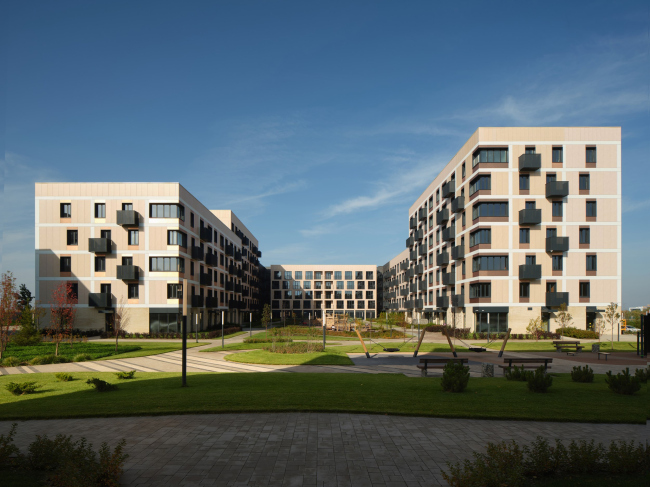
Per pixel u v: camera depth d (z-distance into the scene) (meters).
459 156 47.22
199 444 7.64
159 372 17.81
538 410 9.83
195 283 45.56
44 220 40.75
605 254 40.28
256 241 91.38
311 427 8.67
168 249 40.66
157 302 40.38
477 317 40.59
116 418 9.40
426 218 61.97
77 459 5.92
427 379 14.75
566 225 40.38
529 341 35.44
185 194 43.06
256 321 83.75
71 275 40.28
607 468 6.32
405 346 29.78
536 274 39.28
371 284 107.19
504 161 41.09
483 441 7.86
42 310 32.75
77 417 9.46
